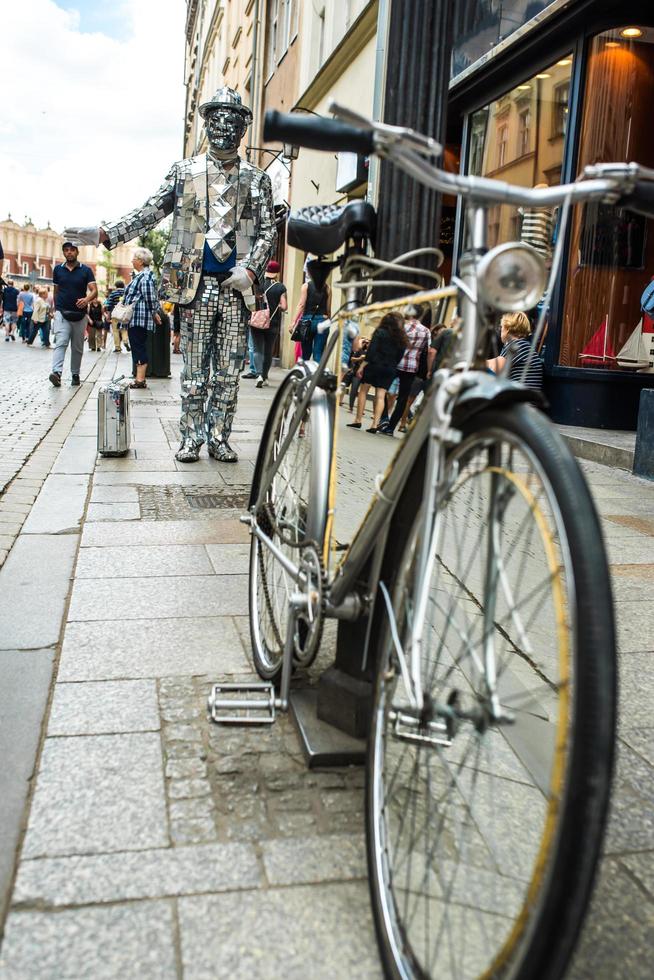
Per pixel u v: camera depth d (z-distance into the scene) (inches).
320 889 69.9
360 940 64.6
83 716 96.6
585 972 62.0
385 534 79.0
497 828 76.5
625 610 136.9
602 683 43.7
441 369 66.9
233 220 233.0
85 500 198.2
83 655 113.0
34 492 205.8
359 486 102.3
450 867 69.5
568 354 348.8
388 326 91.5
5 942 62.5
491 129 415.2
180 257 233.9
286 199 779.4
